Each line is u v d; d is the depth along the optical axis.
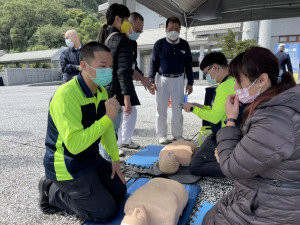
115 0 3.79
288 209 1.16
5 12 67.44
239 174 1.21
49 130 1.92
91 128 1.75
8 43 67.62
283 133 1.06
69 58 4.68
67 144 1.71
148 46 21.53
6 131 5.15
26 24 65.12
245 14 5.14
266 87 1.24
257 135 1.12
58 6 70.06
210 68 2.71
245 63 1.22
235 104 1.46
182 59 3.93
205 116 2.67
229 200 1.44
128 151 3.71
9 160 3.52
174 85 3.94
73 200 1.98
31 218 2.12
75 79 1.90
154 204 1.83
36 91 15.60
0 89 18.44
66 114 1.73
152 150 3.68
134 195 1.99
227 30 18.36
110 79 1.90
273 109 1.12
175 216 1.84
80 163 1.89
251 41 16.59
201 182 2.69
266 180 1.20
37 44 57.38
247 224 1.27
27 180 2.88
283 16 5.02
